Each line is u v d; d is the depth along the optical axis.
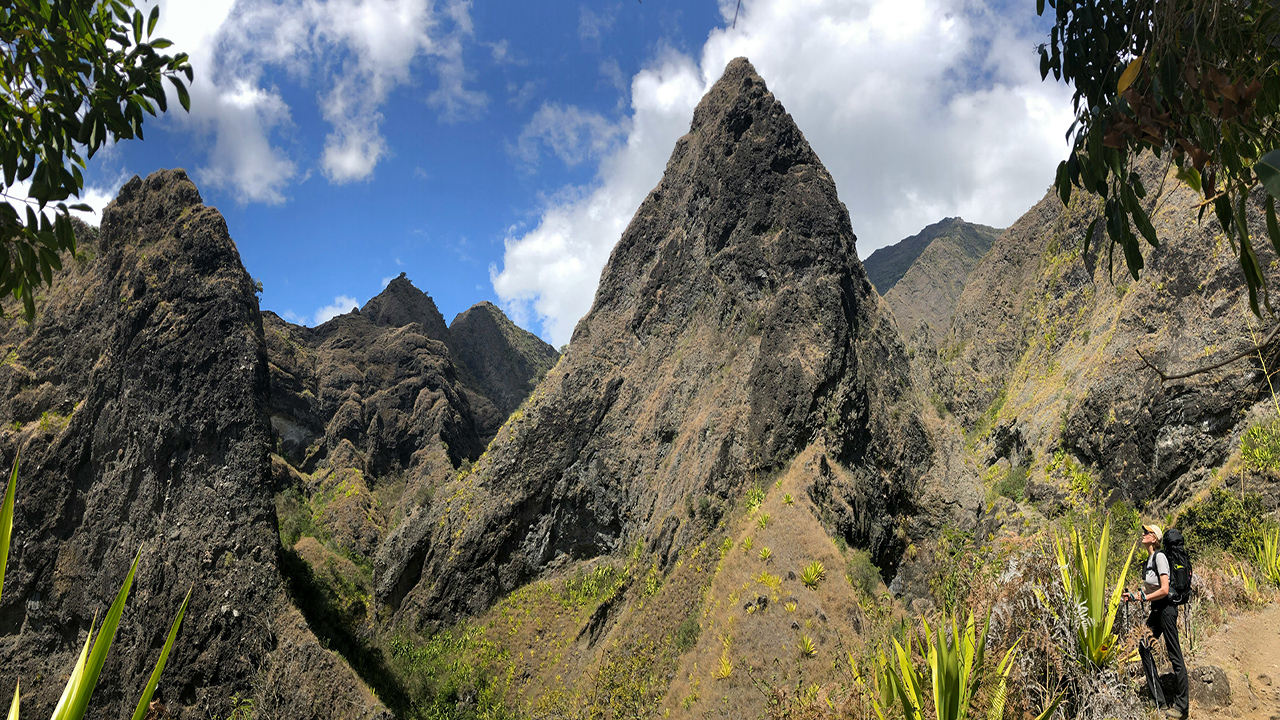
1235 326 25.84
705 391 35.72
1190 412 26.00
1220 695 6.47
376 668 33.31
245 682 29.22
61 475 36.88
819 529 24.38
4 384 40.25
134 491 35.12
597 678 27.58
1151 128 3.48
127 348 38.19
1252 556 13.29
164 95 5.56
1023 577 7.11
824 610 21.25
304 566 36.56
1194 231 29.62
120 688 30.11
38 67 5.16
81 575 34.25
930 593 27.64
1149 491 26.94
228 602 30.98
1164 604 6.34
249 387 36.84
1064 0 4.55
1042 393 41.09
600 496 37.72
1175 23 3.47
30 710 31.91
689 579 27.02
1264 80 3.68
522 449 42.00
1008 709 6.06
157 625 30.66
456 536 41.00
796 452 28.89
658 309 42.47
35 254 5.18
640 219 48.91
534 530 39.00
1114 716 5.83
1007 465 40.16
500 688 32.50
